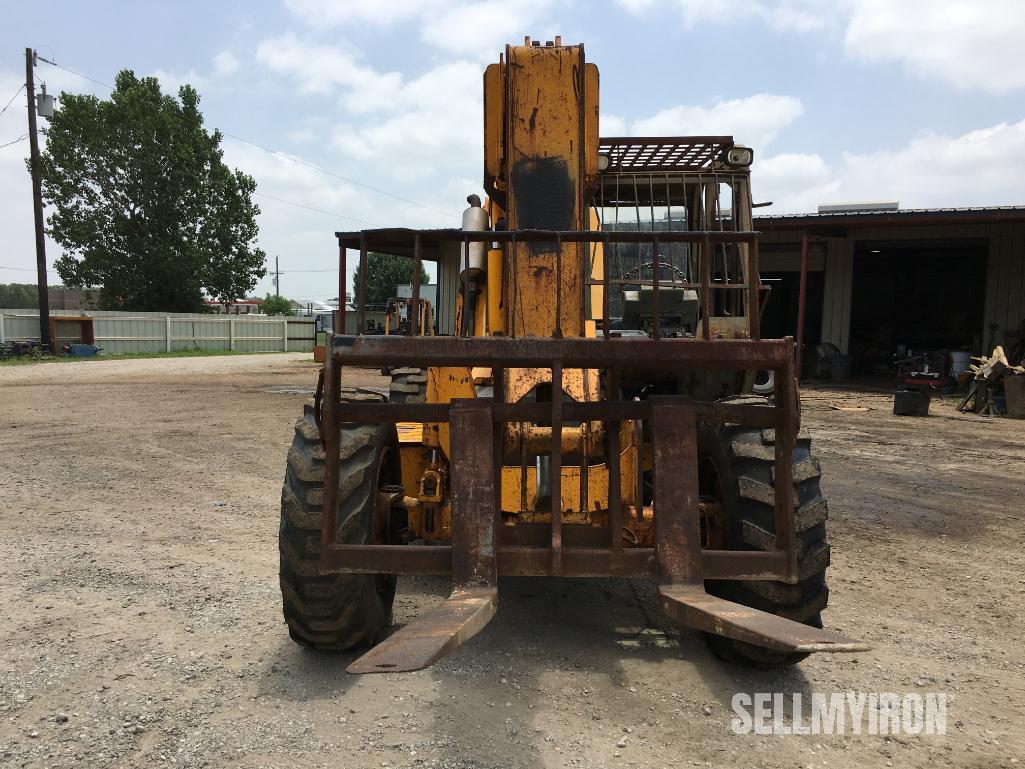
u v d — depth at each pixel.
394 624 4.03
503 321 3.99
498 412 3.07
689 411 3.05
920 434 11.76
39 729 2.93
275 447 9.89
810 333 22.70
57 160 41.16
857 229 20.67
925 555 5.55
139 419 12.42
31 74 29.36
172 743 2.84
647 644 3.81
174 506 6.72
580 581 4.81
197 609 4.25
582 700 3.20
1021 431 12.14
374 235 3.23
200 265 42.19
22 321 31.89
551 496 3.25
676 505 3.01
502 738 2.89
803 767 2.74
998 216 16.78
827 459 9.58
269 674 3.43
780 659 3.41
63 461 8.73
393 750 2.80
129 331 36.09
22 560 5.09
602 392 3.94
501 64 4.24
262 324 41.88
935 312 24.55
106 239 42.03
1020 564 5.34
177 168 41.88
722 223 5.54
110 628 3.96
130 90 41.28
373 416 3.11
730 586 3.47
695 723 3.04
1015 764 2.79
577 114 3.92
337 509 3.18
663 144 5.45
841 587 4.82
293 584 3.31
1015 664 3.70
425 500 3.91
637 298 4.52
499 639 3.86
